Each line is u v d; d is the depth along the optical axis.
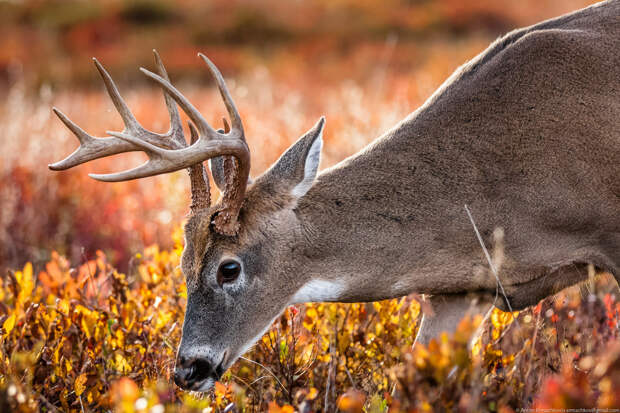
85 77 44.88
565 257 9.35
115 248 15.24
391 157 9.59
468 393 6.99
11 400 7.54
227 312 9.19
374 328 10.53
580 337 9.76
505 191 9.25
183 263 9.28
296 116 20.11
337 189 9.50
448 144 9.48
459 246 9.34
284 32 50.03
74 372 9.40
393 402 7.72
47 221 16.41
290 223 9.32
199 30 51.22
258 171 17.05
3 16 55.78
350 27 48.78
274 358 9.64
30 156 19.50
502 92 9.50
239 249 9.17
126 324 10.32
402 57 39.41
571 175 9.17
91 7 55.56
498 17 48.19
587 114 9.26
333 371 9.15
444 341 6.94
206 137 8.79
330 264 9.38
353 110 19.44
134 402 6.40
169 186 16.77
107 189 18.34
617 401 6.38
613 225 9.25
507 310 9.64
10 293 11.10
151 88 40.09
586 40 9.58
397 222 9.34
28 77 44.41
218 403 8.29
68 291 11.02
